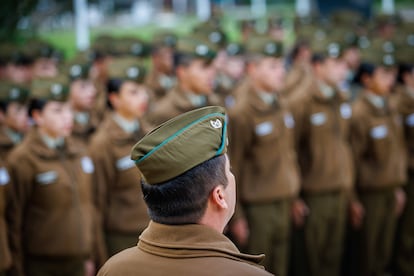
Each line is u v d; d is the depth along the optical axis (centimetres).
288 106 602
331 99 598
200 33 754
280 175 559
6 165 446
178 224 199
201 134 196
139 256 202
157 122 546
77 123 584
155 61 772
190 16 1586
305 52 806
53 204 455
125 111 493
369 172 620
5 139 517
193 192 195
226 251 196
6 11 806
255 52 560
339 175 595
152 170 195
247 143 555
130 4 1578
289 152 574
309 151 598
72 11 1007
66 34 1089
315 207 600
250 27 1029
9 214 446
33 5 829
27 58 734
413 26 978
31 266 460
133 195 490
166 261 195
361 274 641
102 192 490
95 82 706
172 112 544
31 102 459
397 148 625
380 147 614
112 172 489
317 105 594
